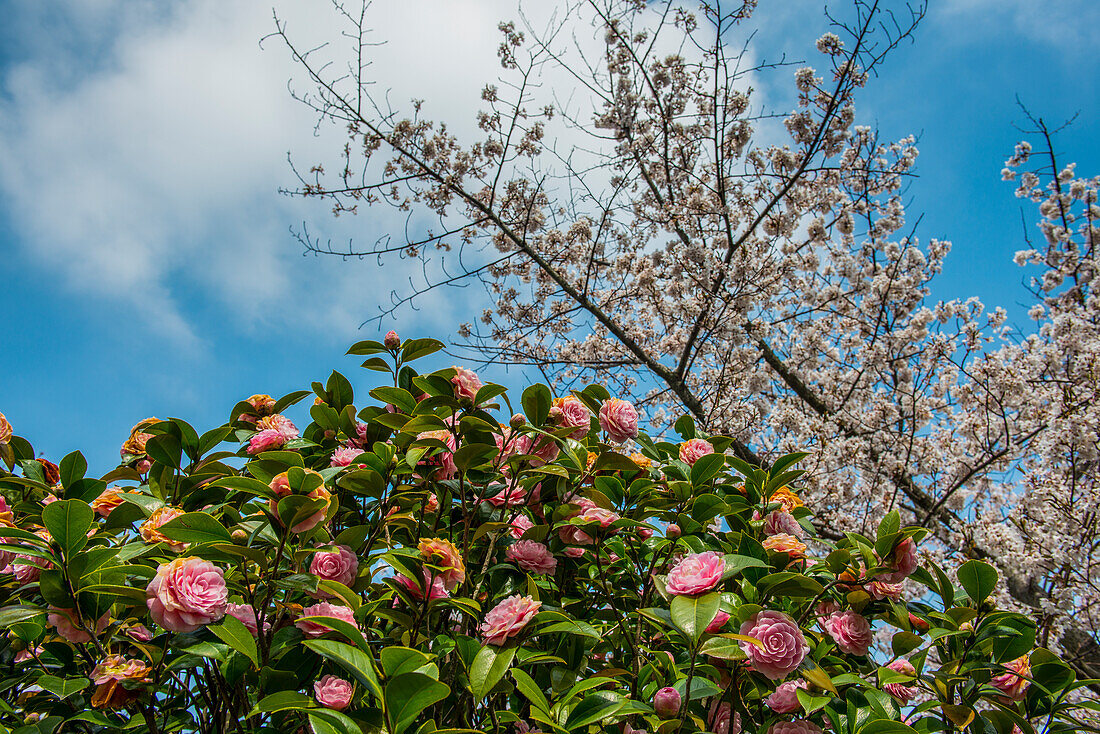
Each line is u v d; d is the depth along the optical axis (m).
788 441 6.31
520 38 6.36
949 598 1.83
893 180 7.00
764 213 6.23
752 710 1.76
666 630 1.74
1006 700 1.78
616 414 2.11
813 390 7.73
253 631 1.47
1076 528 5.14
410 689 1.05
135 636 1.59
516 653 1.42
